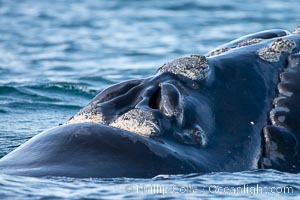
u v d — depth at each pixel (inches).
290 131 1475.1
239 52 1576.0
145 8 6082.7
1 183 1253.1
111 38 4645.7
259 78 1534.2
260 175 1391.5
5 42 4451.3
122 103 1450.5
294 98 1512.1
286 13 5595.5
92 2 6510.8
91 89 2775.6
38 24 5270.7
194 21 5319.9
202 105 1453.0
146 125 1389.0
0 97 2566.4
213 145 1427.2
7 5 6269.7
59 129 1406.3
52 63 3732.8
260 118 1488.7
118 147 1353.3
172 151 1370.6
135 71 3398.1
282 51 1587.1
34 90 2684.5
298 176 1401.3
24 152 1374.3
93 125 1392.7
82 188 1254.3
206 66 1492.4
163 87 1428.4
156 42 4441.4
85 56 3971.5
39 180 1279.5
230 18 5403.5
